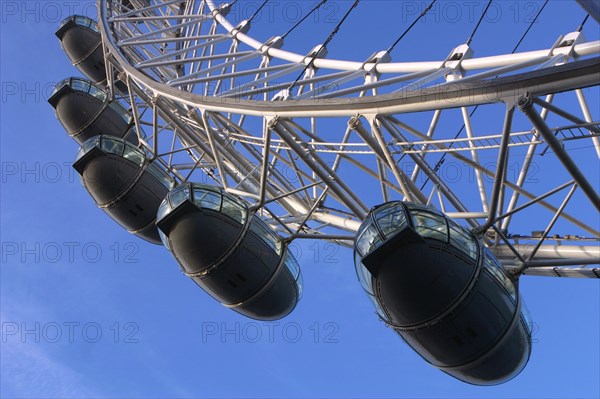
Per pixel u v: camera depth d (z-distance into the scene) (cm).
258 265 3086
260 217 3222
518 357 2597
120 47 3959
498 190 2362
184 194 3097
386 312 2533
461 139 2441
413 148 2823
